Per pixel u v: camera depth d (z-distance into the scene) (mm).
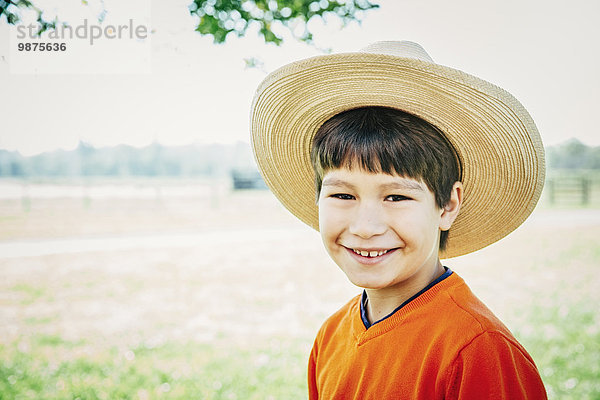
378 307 1321
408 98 1214
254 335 6004
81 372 4922
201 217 20156
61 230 16359
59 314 7055
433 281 1255
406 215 1166
